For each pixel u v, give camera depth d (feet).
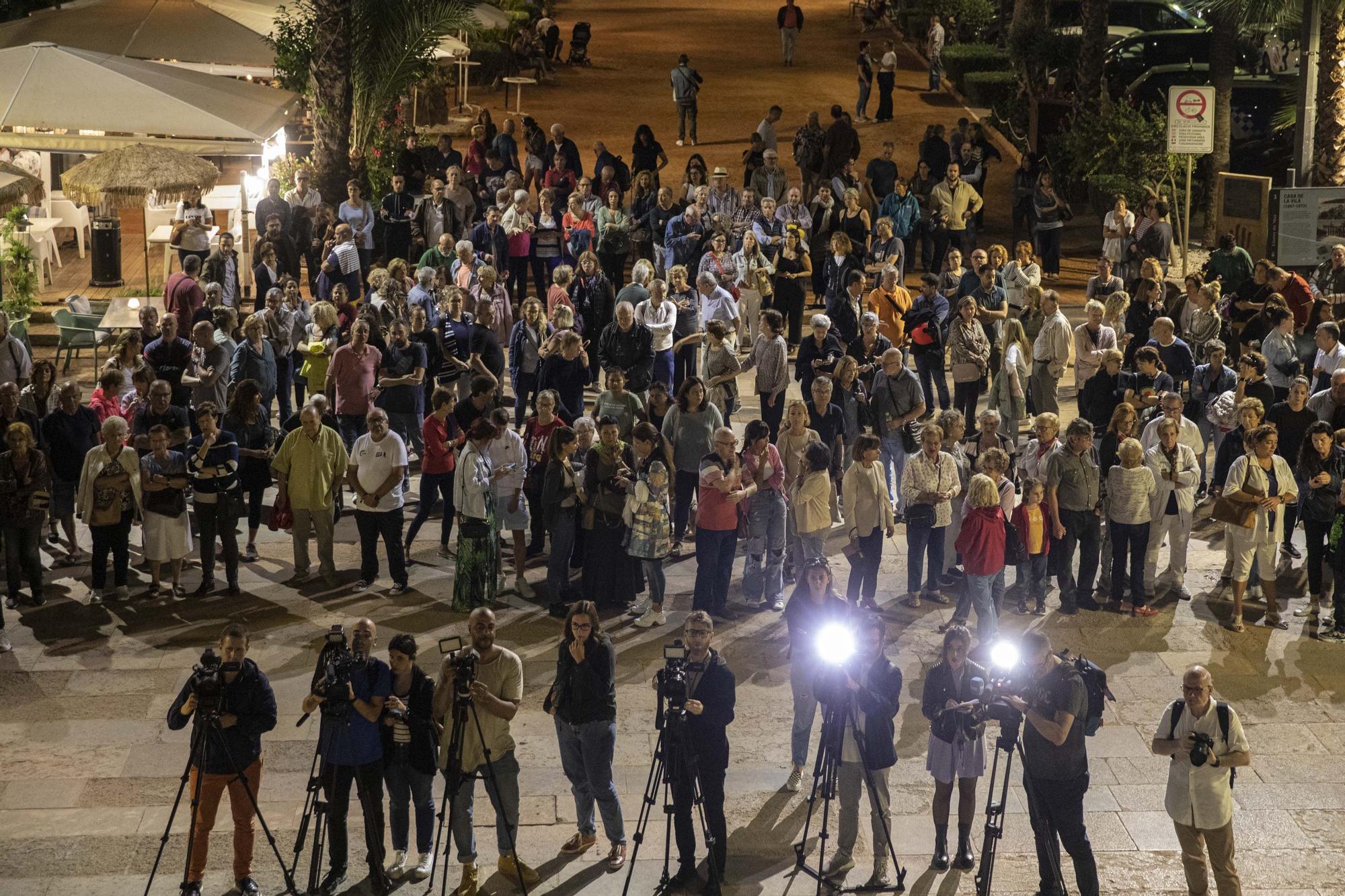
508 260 70.79
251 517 46.03
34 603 43.11
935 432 42.50
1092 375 52.60
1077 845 29.53
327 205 77.61
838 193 76.18
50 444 45.55
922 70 129.70
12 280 67.46
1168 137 69.72
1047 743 29.22
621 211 71.00
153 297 69.46
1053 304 53.52
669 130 106.22
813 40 145.07
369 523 43.52
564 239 71.51
